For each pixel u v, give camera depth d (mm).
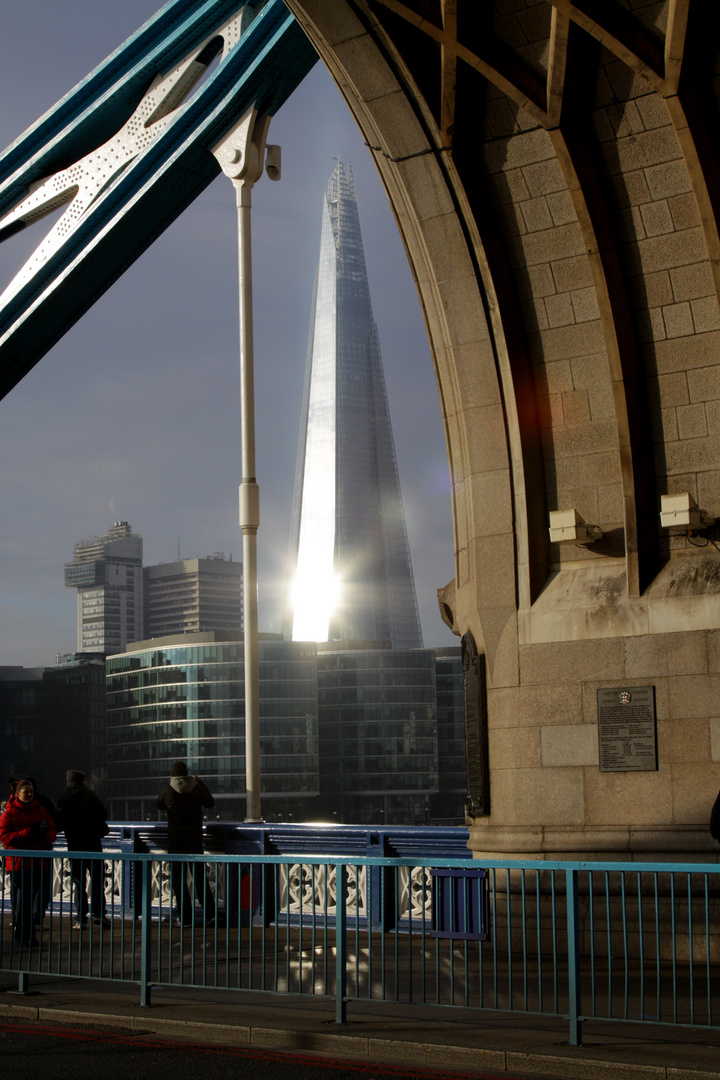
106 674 190250
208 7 18250
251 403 15945
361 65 11328
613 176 10992
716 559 11172
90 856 9383
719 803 8891
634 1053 6695
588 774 11312
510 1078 6547
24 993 9406
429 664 183625
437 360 12469
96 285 19906
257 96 17375
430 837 12703
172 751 173750
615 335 11094
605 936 10867
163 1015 8234
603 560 11742
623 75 10641
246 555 15492
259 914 13852
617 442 11625
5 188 20719
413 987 9102
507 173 11508
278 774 171125
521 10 10555
